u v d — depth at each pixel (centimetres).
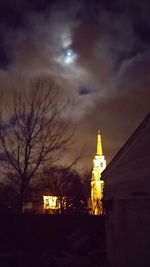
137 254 1273
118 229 1441
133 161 1333
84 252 1817
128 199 1370
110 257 1602
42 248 2016
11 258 1747
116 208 1480
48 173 1795
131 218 1343
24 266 1736
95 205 3153
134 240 1308
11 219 1925
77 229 2164
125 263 1385
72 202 2767
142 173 1241
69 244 1969
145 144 1226
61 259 1662
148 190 1180
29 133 1689
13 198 1731
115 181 1538
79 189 2814
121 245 1419
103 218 2214
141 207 1251
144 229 1217
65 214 2177
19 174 1658
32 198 1800
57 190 2572
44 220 2119
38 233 2078
